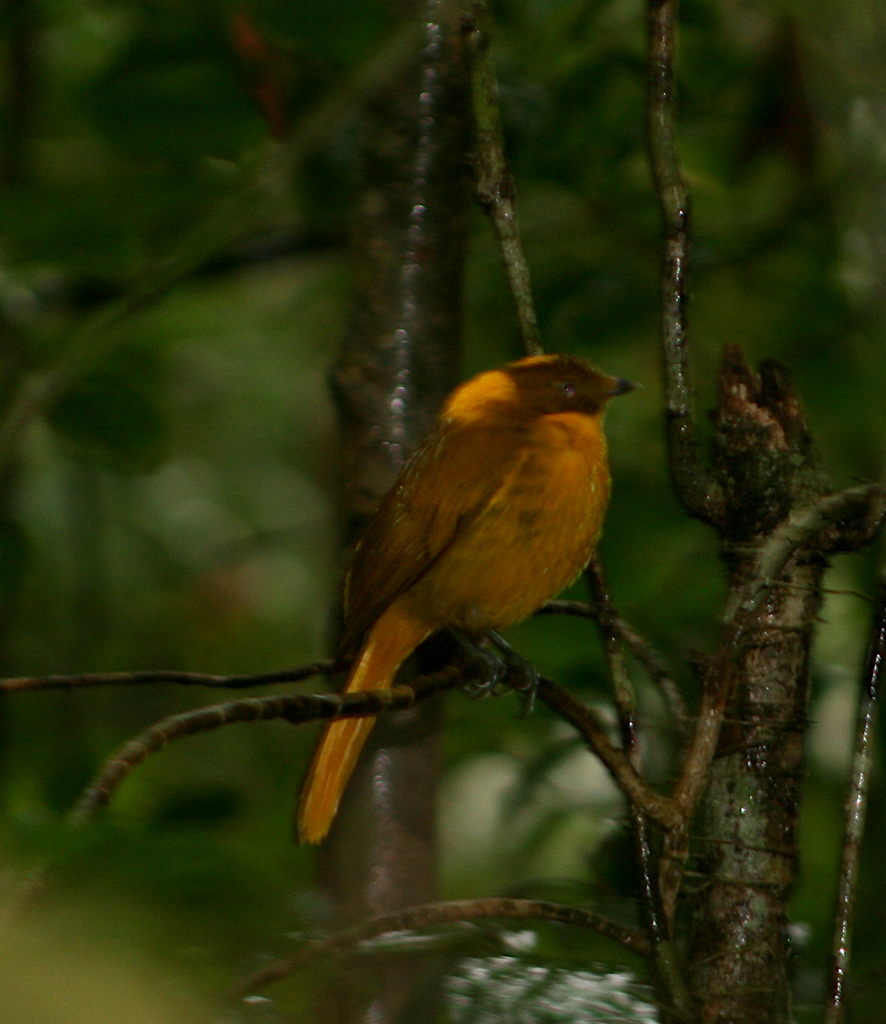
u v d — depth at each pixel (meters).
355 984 6.22
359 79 8.40
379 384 8.79
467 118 8.78
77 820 4.12
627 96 11.62
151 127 9.80
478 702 11.09
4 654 12.83
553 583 8.83
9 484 12.02
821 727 11.67
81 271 9.91
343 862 8.18
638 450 12.95
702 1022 6.05
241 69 9.53
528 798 10.65
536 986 5.57
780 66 11.84
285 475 17.98
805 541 6.10
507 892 7.08
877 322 10.43
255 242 12.49
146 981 3.70
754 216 13.05
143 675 5.69
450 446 8.52
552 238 12.30
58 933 3.69
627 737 6.52
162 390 11.89
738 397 6.54
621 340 11.70
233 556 17.41
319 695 5.57
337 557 9.46
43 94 13.41
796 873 6.30
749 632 6.08
